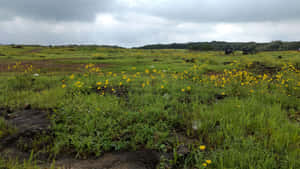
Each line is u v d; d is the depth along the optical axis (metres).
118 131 3.19
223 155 2.40
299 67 12.05
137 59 23.75
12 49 60.97
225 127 3.27
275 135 2.88
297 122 3.61
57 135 3.04
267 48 111.69
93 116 3.61
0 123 3.26
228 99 5.03
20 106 4.36
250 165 2.18
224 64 15.91
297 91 5.76
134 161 2.48
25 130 3.13
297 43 106.44
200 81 6.86
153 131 3.15
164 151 2.64
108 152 2.70
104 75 7.95
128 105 4.50
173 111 4.07
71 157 2.57
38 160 2.45
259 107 4.20
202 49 106.81
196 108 4.20
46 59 25.47
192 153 2.52
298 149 2.51
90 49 69.19
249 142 2.66
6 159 2.43
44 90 5.89
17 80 7.16
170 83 6.64
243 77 7.12
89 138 2.86
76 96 4.85
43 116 3.79
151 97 4.95
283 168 2.19
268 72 10.88
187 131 3.21
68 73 11.17
